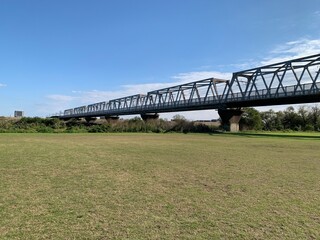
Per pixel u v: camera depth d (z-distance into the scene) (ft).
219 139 141.28
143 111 329.31
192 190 33.71
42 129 189.98
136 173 43.98
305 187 36.01
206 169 48.65
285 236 20.79
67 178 39.17
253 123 280.31
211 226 22.48
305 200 30.09
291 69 189.06
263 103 222.07
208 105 256.93
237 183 37.86
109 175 41.91
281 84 192.75
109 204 27.63
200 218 24.23
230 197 30.91
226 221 23.65
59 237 19.88
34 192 31.45
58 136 144.97
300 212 26.18
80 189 33.22
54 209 25.80
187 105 275.39
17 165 49.29
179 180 39.27
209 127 242.17
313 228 22.33
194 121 250.37
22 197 29.40
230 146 98.53
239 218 24.40
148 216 24.48
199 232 21.26
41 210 25.45
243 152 78.07
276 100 200.95
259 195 31.89
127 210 25.96
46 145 90.07
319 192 33.50
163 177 41.22
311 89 173.17
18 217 23.59
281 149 88.74
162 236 20.42
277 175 43.93
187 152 75.92
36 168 46.57
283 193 32.89
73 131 197.06
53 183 35.96
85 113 447.01
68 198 29.37
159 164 53.67
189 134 195.52
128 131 218.38
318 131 289.33
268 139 145.28
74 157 61.82
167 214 25.07
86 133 190.90
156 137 151.33
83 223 22.56
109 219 23.58
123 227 21.93
